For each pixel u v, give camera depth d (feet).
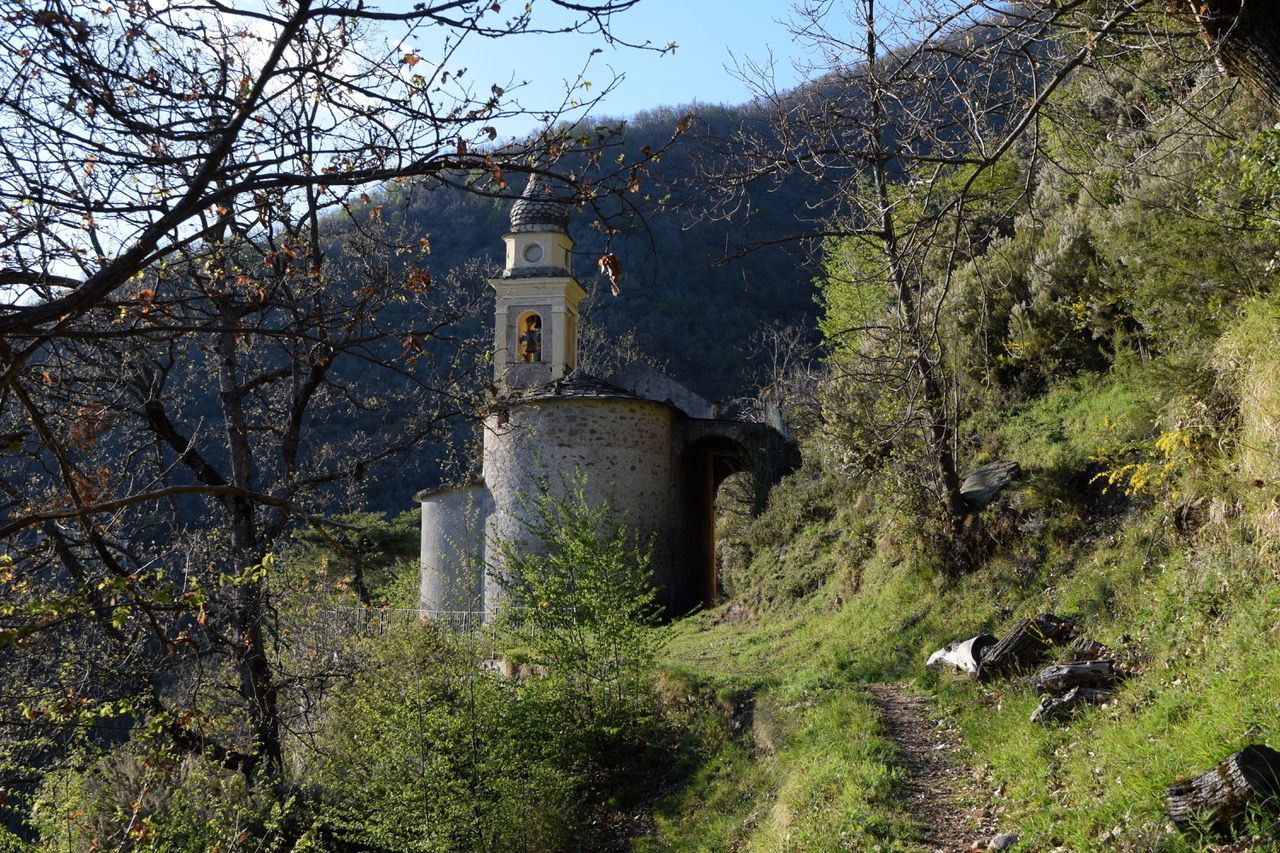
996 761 24.94
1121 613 29.84
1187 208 30.04
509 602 53.42
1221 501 27.22
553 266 92.58
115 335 11.84
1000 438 46.83
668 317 166.81
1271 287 29.96
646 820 36.32
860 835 23.07
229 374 36.27
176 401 33.50
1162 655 25.21
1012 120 21.89
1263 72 15.53
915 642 39.78
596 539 46.37
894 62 23.85
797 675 41.73
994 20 19.61
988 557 40.57
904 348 28.60
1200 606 25.34
